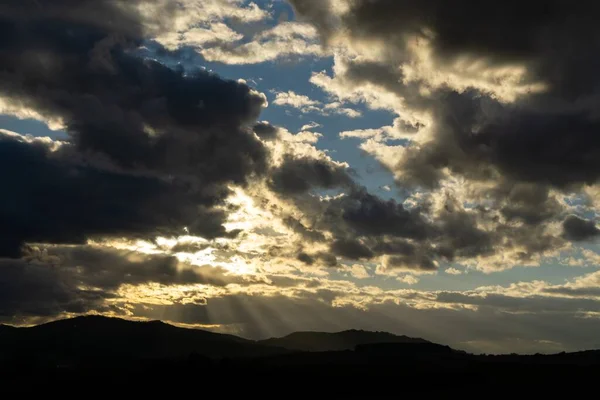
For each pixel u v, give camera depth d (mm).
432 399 130750
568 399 122875
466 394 133000
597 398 122500
